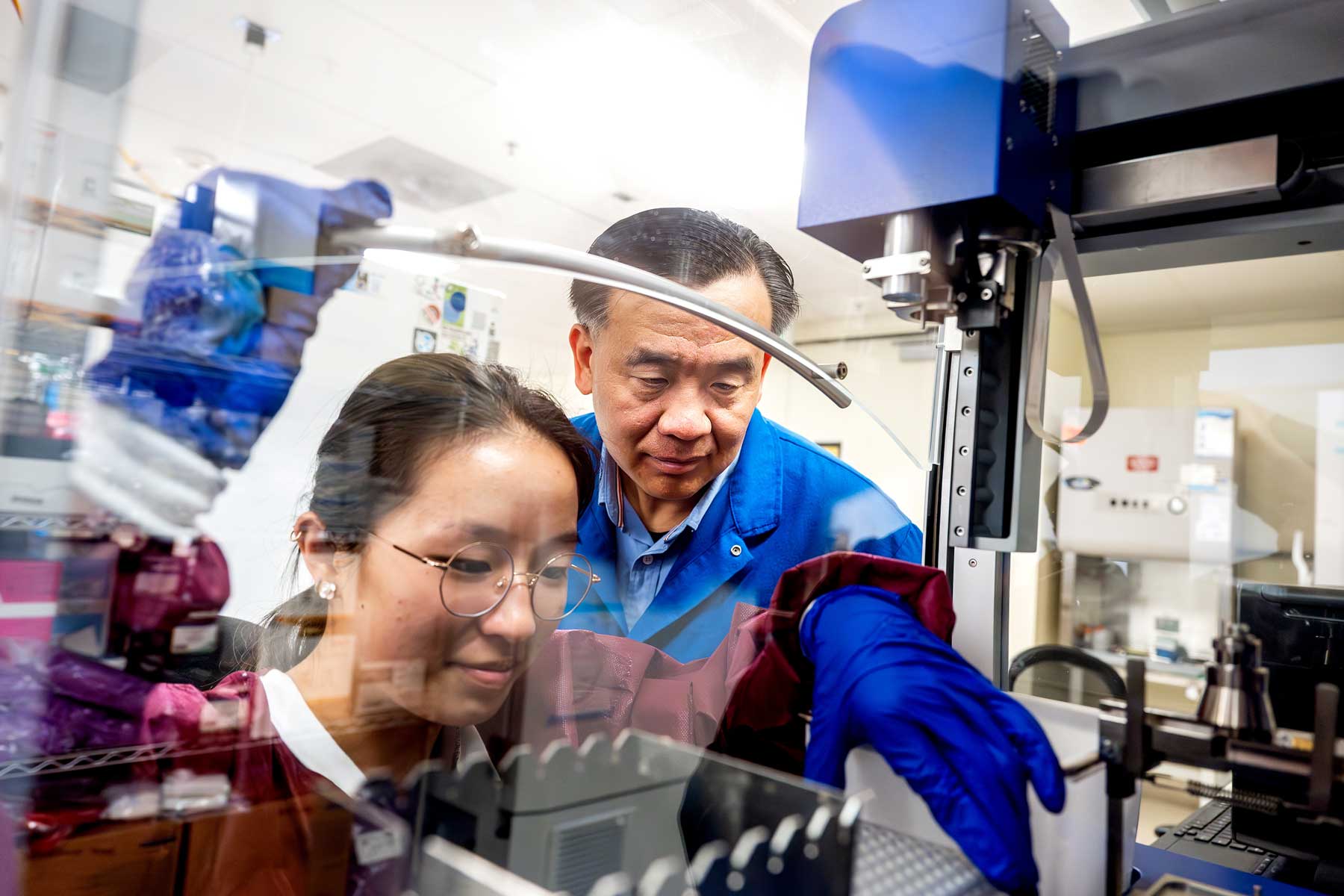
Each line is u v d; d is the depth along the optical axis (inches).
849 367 46.0
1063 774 31.2
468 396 31.0
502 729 31.9
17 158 25.8
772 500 41.6
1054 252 40.2
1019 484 43.0
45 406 24.2
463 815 25.0
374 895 24.0
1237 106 35.5
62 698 23.3
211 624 26.2
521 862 24.3
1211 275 96.3
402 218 34.6
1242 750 32.4
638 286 31.2
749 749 35.7
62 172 26.1
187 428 25.7
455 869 23.0
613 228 39.7
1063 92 38.3
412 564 29.1
